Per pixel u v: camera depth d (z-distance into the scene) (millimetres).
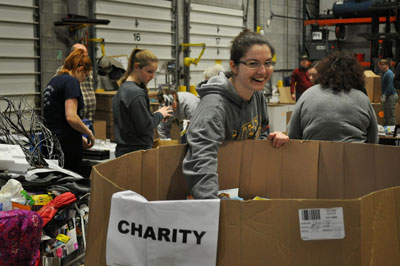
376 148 1427
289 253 811
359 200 808
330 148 1502
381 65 7598
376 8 10094
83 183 1739
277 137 1500
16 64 5895
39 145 2254
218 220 813
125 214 842
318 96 1948
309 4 13133
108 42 7164
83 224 1595
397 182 1395
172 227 813
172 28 8438
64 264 1460
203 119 1297
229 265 817
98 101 6121
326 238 805
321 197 1527
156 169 1329
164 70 8336
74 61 2938
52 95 2799
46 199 1598
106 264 875
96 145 3707
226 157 1455
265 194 1538
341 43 12891
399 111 6066
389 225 862
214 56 9547
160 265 821
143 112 2658
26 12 5918
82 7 6758
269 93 10992
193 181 1225
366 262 817
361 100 1914
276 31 11734
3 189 1556
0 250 1148
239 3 10227
